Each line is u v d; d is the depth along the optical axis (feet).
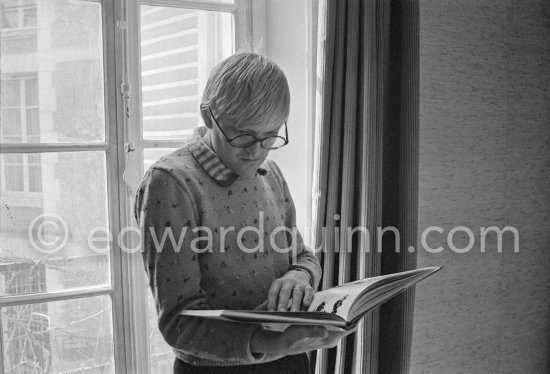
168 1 5.17
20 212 4.68
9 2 4.55
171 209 3.22
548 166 7.19
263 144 3.48
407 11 5.02
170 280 3.18
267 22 5.68
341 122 4.99
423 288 6.26
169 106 5.30
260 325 3.22
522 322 7.11
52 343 4.85
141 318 5.14
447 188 6.31
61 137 4.80
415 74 5.05
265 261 3.64
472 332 6.70
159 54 5.20
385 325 5.26
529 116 6.93
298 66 5.45
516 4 6.71
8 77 4.58
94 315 4.98
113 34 4.91
